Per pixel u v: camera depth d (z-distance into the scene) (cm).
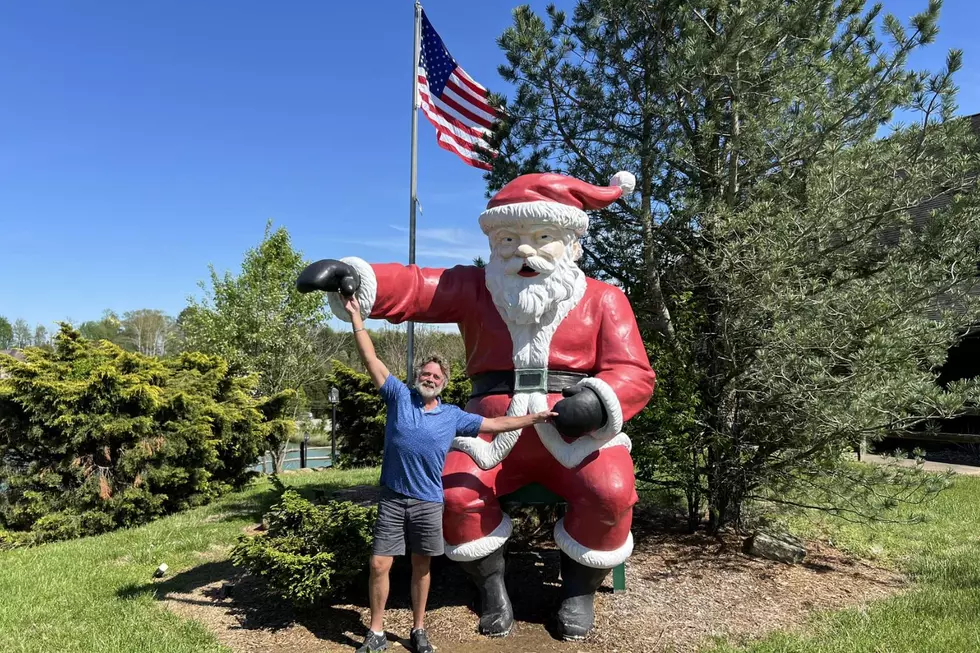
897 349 438
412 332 505
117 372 734
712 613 409
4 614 417
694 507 586
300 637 374
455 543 373
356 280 380
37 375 704
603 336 389
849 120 518
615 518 365
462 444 379
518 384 380
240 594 446
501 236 381
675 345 545
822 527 626
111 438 727
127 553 581
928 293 455
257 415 959
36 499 692
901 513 693
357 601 424
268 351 1512
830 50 562
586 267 604
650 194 557
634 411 378
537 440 379
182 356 952
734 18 474
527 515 577
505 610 380
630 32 561
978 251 462
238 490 950
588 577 376
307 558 382
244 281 1527
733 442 539
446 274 412
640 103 559
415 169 553
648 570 488
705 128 492
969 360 1270
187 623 392
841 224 480
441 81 596
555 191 373
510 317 381
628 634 376
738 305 504
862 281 482
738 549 541
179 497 816
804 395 468
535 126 580
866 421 446
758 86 511
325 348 1961
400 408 347
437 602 423
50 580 498
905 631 373
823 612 414
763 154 512
